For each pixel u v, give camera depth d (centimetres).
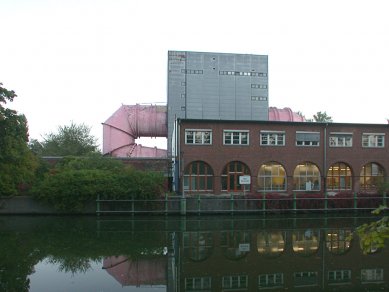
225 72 5356
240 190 3781
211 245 2106
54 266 1659
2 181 3206
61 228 2659
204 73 5303
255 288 1384
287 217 3244
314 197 3500
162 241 2216
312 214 3406
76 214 3312
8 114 3097
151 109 5206
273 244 2133
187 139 3709
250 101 5381
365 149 3966
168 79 5231
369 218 3186
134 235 2411
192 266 1677
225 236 2373
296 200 3444
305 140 3875
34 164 3453
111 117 5056
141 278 1496
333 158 3909
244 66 5403
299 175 3881
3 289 1337
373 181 4022
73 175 3291
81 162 3712
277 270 1616
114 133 4994
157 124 5147
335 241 2214
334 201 3478
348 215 3356
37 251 1941
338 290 1355
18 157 3206
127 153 5025
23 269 1608
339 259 1806
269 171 3847
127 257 1834
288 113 5525
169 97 5216
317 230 2589
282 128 3847
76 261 1755
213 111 5281
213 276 1527
